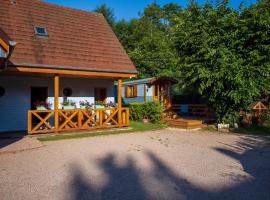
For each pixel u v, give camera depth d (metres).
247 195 5.29
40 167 7.22
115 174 6.62
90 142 10.79
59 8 16.50
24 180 6.18
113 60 14.89
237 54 13.38
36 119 14.67
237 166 7.31
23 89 14.20
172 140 11.37
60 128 12.61
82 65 13.23
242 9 13.73
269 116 16.77
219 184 5.90
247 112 16.27
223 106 14.73
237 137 12.28
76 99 15.75
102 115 14.16
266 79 13.31
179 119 17.45
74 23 16.05
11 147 9.44
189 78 15.07
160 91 23.64
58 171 6.86
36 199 5.11
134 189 5.61
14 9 14.25
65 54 13.42
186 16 14.67
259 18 12.75
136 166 7.33
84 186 5.79
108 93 16.98
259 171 6.86
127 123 14.96
